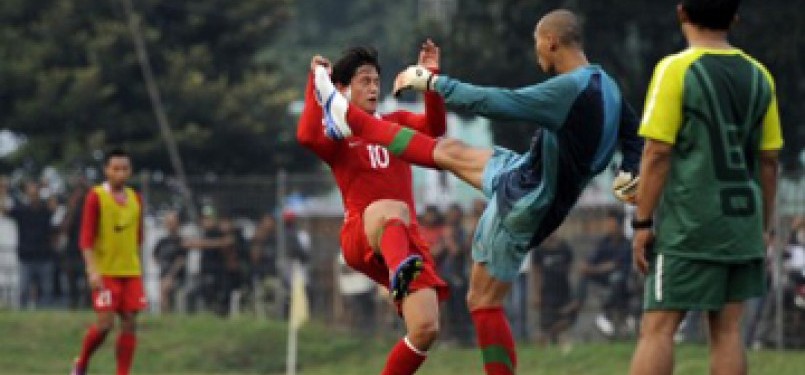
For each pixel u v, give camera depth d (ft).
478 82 298.97
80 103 369.71
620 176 100.37
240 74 404.36
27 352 203.82
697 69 86.79
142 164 377.50
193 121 379.76
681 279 87.35
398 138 101.09
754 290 89.45
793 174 196.95
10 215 232.73
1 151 383.86
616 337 203.41
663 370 87.81
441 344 207.72
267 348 209.36
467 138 361.51
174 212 230.48
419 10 522.88
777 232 196.44
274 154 393.29
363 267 107.55
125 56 379.35
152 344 209.56
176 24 396.16
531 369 194.08
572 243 206.49
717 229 86.74
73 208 230.27
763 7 272.92
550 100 94.48
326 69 102.99
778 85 271.69
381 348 211.41
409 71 96.17
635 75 289.94
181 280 227.81
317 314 223.10
